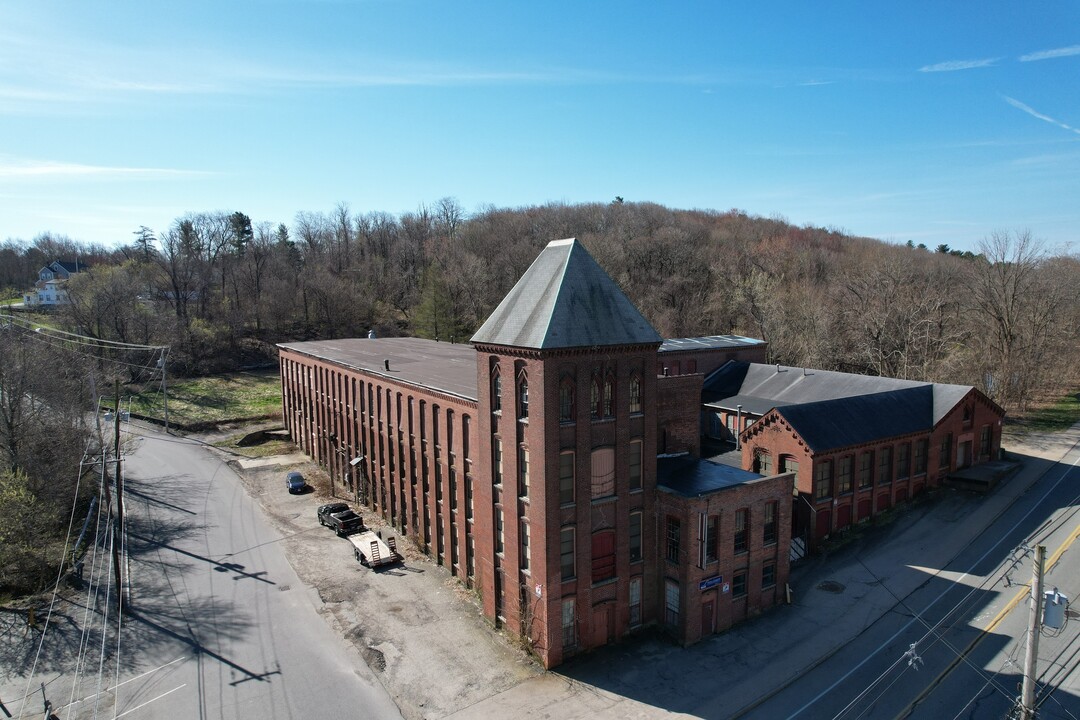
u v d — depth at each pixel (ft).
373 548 126.52
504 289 361.51
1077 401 244.01
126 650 97.76
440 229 501.97
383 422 147.95
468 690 86.79
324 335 370.73
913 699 82.79
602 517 95.20
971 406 159.43
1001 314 248.32
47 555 125.90
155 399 271.08
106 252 614.34
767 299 293.23
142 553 132.87
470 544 114.11
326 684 88.79
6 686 89.71
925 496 150.20
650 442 99.09
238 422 249.34
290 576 121.80
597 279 95.40
